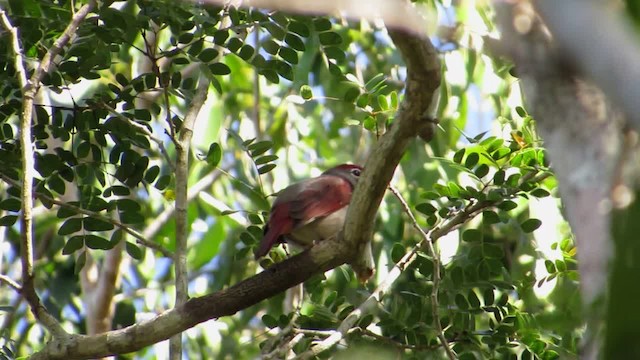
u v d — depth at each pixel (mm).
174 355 9875
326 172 12719
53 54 9359
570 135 5277
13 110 10594
